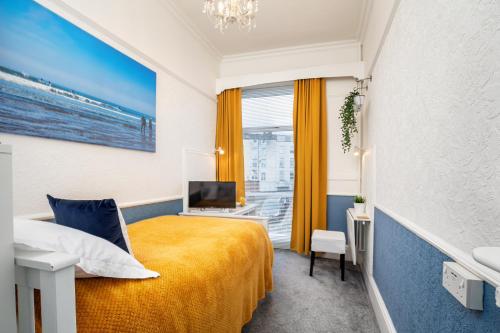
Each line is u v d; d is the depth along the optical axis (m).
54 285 0.60
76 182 1.65
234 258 1.47
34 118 1.39
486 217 0.63
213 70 3.71
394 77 1.57
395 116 1.54
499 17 0.59
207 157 3.53
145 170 2.31
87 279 0.93
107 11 1.87
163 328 0.88
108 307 0.82
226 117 3.74
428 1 1.03
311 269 2.64
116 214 1.10
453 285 0.73
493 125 0.61
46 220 1.46
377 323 1.80
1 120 1.25
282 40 3.38
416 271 1.12
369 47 2.62
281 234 3.80
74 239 0.87
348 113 2.92
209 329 1.12
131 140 2.09
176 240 1.58
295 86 3.47
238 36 3.29
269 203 3.88
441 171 0.90
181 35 2.88
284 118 3.78
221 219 2.30
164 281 1.01
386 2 1.75
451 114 0.83
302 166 3.41
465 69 0.74
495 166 0.60
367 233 2.48
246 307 1.60
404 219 1.31
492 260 0.41
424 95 1.06
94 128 1.75
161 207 2.54
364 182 2.86
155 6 2.43
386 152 1.77
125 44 2.05
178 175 2.83
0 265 0.57
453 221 0.81
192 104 3.14
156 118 2.46
